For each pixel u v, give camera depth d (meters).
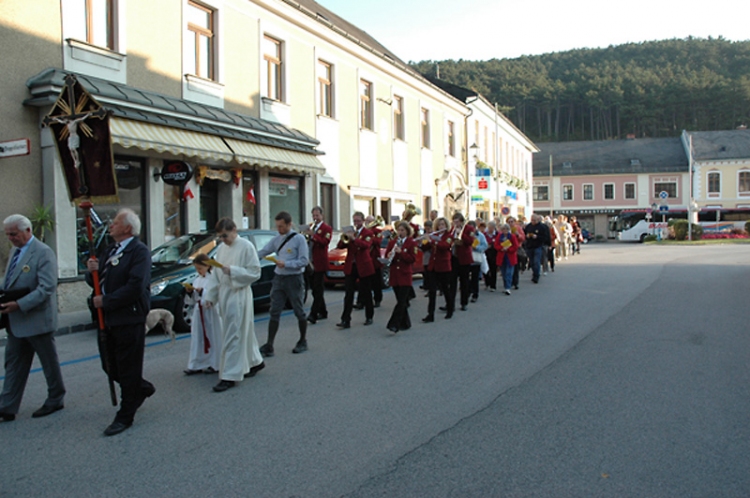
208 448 4.53
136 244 5.09
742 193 62.16
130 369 4.98
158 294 9.34
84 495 3.79
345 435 4.76
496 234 14.24
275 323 7.62
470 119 34.28
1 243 10.57
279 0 17.20
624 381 6.25
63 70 11.33
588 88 98.00
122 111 11.75
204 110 14.31
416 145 27.19
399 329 9.38
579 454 4.31
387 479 3.93
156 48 13.68
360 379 6.44
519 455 4.30
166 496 3.74
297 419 5.16
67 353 8.19
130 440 4.73
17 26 10.84
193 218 14.41
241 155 14.37
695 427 4.85
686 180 63.97
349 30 26.59
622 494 3.68
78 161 5.29
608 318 10.17
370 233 9.76
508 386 6.11
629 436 4.66
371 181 22.97
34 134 11.12
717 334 8.67
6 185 10.66
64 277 11.26
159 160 13.52
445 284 10.29
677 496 3.65
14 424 5.18
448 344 8.25
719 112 92.50
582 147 71.12
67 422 5.22
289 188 18.27
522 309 11.38
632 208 65.25
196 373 6.87
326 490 3.79
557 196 67.50
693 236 45.84
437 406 5.47
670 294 13.20
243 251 6.24
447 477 3.95
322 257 10.03
